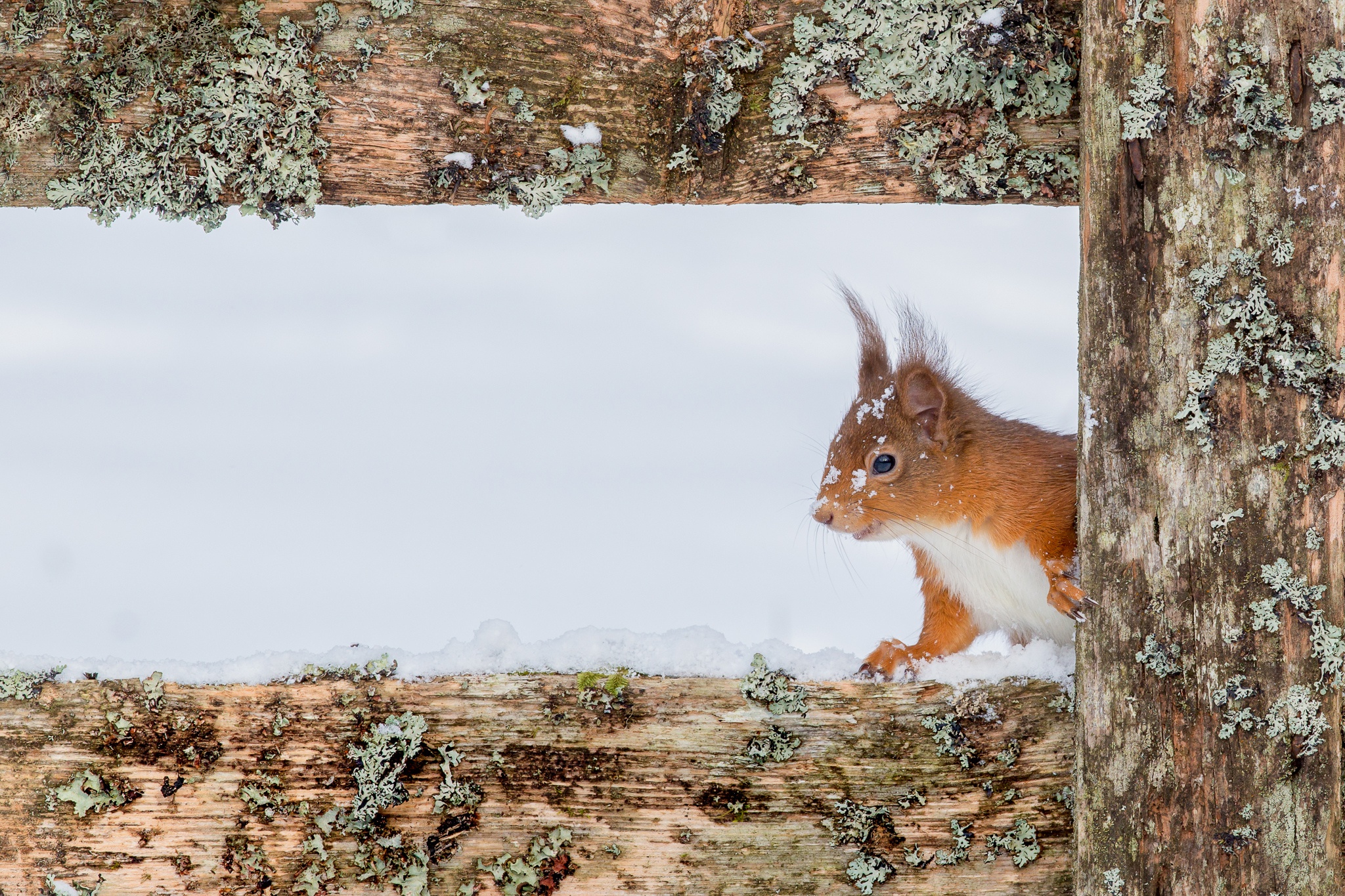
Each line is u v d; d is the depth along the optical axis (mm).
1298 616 4336
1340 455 4336
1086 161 4770
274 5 5309
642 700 5184
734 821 5094
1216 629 4430
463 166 5383
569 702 5168
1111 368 4664
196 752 5051
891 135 5355
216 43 5301
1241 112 4473
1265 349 4430
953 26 5250
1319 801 4289
